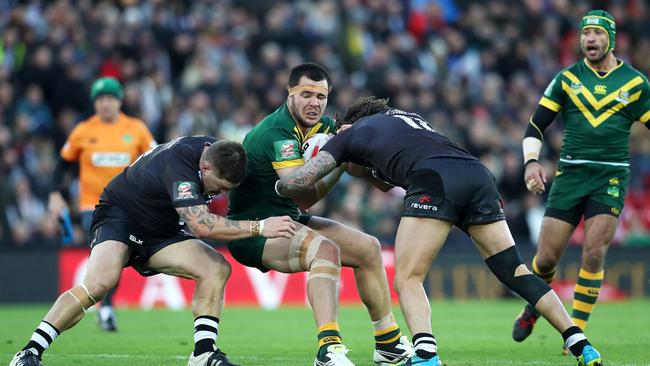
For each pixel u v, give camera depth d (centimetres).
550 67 7812
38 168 5850
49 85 6228
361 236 2530
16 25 6450
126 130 4000
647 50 8075
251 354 2950
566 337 2336
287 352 3011
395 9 7762
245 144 2562
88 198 3969
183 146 2395
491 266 2389
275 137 2488
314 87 2486
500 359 2794
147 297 5375
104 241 2425
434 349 2231
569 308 5022
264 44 7081
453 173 2284
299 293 5559
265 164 2512
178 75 6788
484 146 6588
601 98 2953
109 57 6356
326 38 7281
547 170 6456
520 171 6347
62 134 6009
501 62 7562
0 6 6812
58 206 3953
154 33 6725
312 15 7425
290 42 7119
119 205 2447
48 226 5588
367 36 7488
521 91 7319
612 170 2959
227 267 2416
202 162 2350
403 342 2581
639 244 6331
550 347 3138
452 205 2283
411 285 2283
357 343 3278
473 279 5881
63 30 6475
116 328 3759
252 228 2311
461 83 7475
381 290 2542
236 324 4162
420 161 2302
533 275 2372
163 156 2406
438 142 2348
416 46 7662
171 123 6084
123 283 5369
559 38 8144
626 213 6425
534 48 7862
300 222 2606
